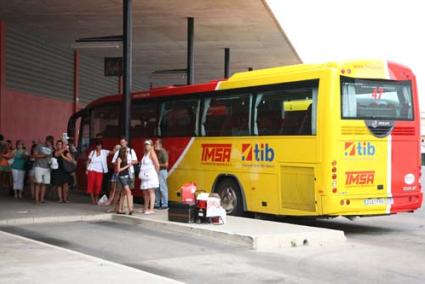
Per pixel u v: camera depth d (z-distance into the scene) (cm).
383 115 1296
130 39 1741
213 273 875
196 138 1574
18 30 2519
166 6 2111
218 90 1523
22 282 740
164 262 954
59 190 1753
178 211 1305
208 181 1526
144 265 929
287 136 1316
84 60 3142
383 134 1291
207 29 2484
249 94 1427
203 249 1073
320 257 1016
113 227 1339
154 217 1394
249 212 1441
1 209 1552
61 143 1759
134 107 1817
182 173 1614
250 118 1415
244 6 2092
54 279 759
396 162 1312
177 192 1630
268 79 1380
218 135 1507
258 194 1382
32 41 2639
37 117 2680
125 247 1087
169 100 1688
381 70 1303
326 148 1230
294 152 1296
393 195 1304
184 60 3303
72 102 3009
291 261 976
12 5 2119
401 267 939
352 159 1251
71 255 918
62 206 1636
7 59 2441
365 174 1266
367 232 1339
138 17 2289
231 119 1473
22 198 1858
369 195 1270
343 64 1257
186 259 980
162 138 1689
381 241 1204
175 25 2430
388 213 1300
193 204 1290
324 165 1230
